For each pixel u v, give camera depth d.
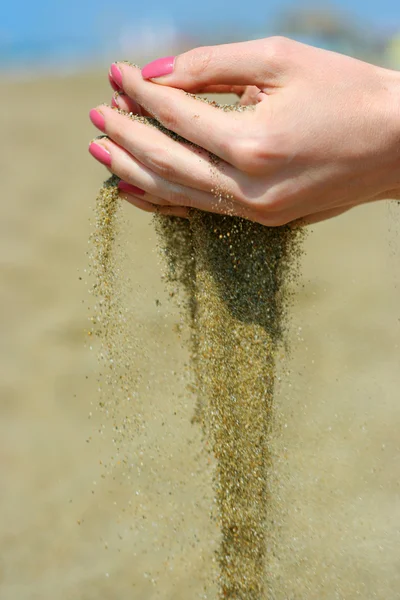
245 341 0.99
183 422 1.11
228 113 0.93
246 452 0.99
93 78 6.06
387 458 1.13
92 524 1.15
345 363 1.35
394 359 1.38
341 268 1.94
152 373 1.10
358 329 1.52
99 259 0.99
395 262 1.98
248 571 1.00
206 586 1.08
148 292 1.12
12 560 1.12
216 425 0.99
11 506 1.17
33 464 1.22
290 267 1.01
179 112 0.93
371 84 0.93
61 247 2.21
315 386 1.23
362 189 0.94
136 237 1.32
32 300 1.86
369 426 1.17
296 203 0.94
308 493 1.06
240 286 0.99
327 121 0.92
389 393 1.23
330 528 1.05
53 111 4.49
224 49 0.93
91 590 1.09
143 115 0.96
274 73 0.93
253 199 0.94
